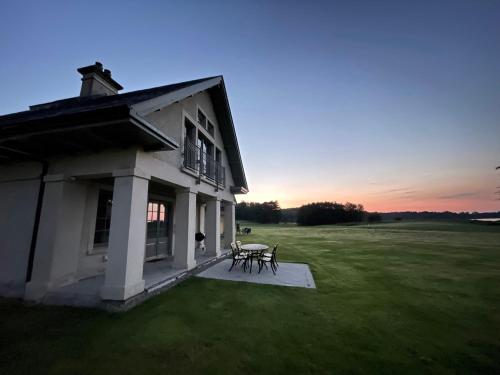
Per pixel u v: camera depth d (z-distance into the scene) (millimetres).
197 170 6629
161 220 7945
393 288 5012
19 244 4375
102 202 5379
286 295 4387
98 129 3199
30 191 4496
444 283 5492
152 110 3549
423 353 2426
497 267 7469
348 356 2330
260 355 2318
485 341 2727
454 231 27281
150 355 2287
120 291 3480
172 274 5125
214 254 8070
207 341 2592
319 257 9305
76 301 3662
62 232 4148
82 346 2439
